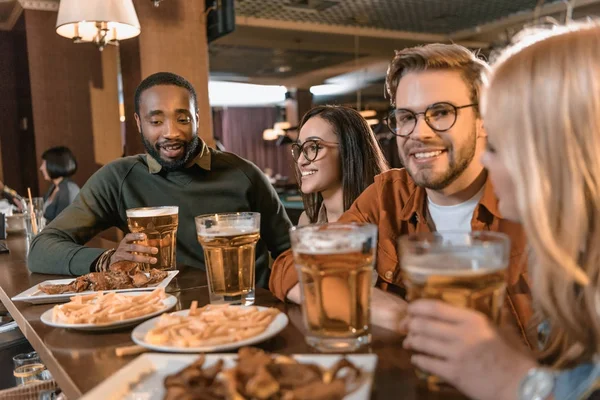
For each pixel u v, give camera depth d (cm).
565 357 62
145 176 184
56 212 446
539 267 60
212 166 186
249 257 100
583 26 65
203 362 62
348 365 59
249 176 188
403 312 82
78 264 137
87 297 104
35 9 555
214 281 99
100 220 181
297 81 1208
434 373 58
